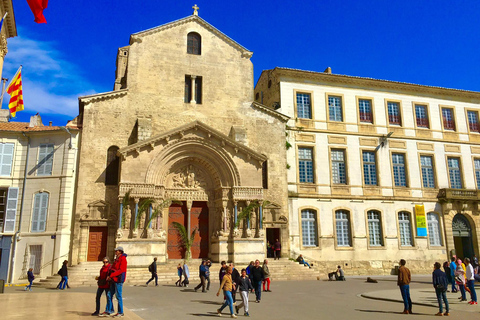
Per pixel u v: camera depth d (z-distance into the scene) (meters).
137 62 31.00
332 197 32.84
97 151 28.42
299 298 17.38
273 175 31.62
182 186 29.88
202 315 12.94
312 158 33.47
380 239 33.50
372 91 36.31
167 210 28.94
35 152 28.75
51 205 27.52
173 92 31.33
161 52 31.81
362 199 33.56
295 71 34.22
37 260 26.75
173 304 15.24
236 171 29.23
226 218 28.80
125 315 11.69
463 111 38.66
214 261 28.41
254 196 29.14
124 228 26.55
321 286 22.48
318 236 31.80
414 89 37.25
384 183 34.50
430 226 35.03
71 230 27.11
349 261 32.06
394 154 35.66
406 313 13.38
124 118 29.66
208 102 31.98
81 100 28.78
